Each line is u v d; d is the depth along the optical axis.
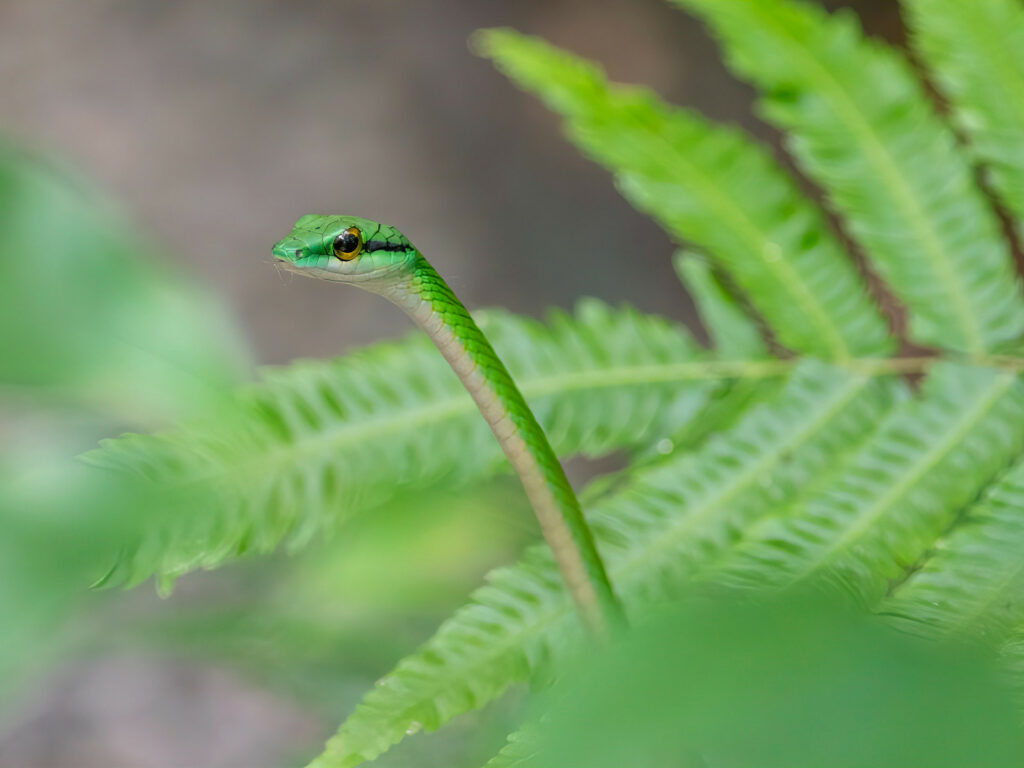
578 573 0.46
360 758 0.44
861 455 0.48
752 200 0.51
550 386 0.50
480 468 0.49
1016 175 0.50
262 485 0.46
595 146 0.52
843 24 0.51
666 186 0.51
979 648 0.14
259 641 0.55
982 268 0.50
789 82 0.51
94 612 0.57
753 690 0.13
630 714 0.13
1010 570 0.44
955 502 0.47
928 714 0.13
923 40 0.51
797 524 0.46
